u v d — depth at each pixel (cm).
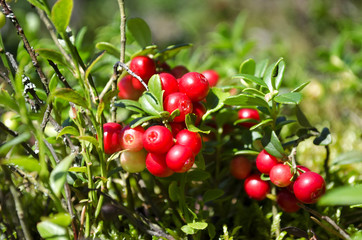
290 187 19
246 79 20
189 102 18
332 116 34
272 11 89
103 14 99
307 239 19
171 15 120
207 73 23
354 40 36
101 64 23
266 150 18
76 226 18
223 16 105
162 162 18
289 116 29
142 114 19
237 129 22
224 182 22
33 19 26
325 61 39
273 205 20
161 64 21
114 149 18
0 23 18
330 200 14
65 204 19
